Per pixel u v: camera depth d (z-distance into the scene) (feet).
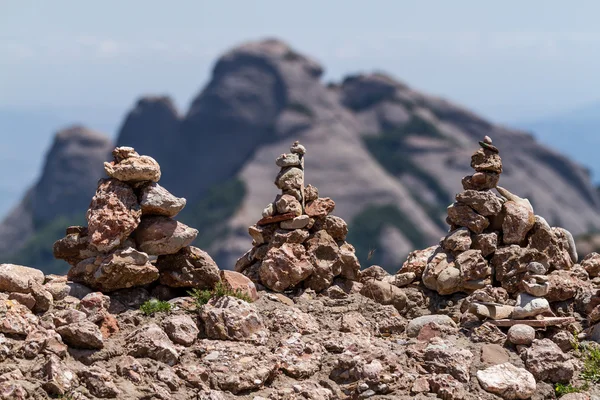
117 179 58.85
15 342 49.98
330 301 62.90
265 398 50.80
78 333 51.08
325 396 51.52
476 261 63.67
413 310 64.13
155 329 53.16
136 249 59.11
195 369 51.47
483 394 53.06
